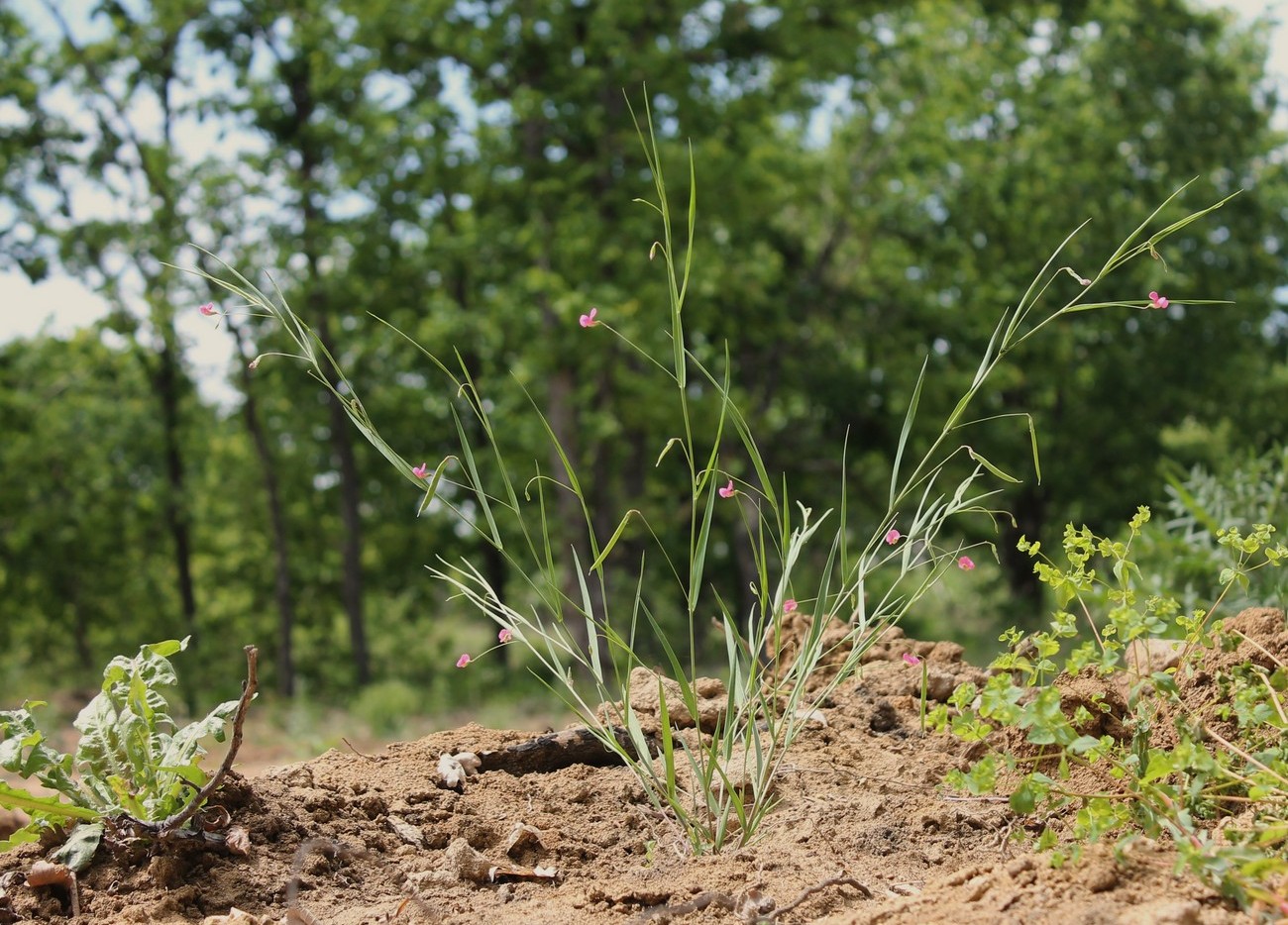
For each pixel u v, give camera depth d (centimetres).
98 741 314
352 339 2323
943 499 325
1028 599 2316
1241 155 2494
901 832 327
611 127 1980
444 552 2758
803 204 2386
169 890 293
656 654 2056
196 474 2808
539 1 1966
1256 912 226
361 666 2420
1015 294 2355
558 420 2003
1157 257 294
